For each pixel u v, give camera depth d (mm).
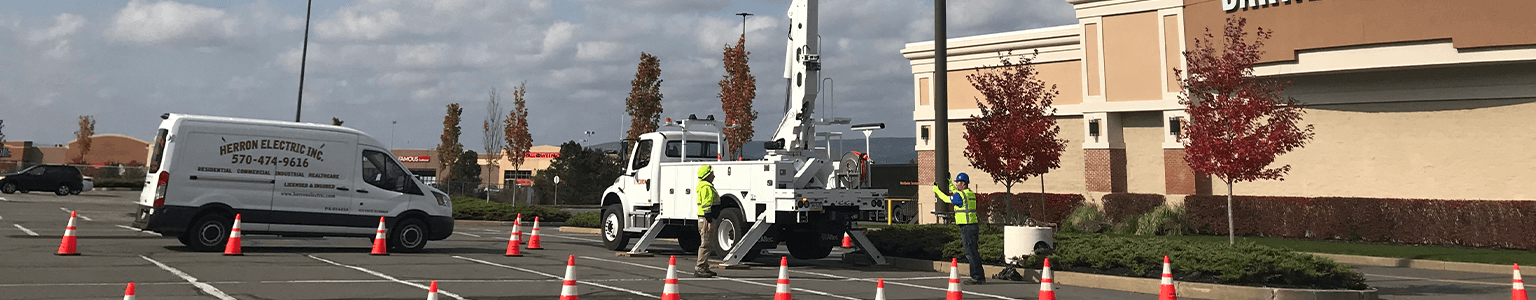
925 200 32781
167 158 15602
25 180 44062
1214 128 18516
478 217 31594
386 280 12078
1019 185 31062
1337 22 23500
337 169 16750
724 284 12711
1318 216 23938
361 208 16797
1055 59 30266
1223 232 25547
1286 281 12609
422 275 12844
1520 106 22844
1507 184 22891
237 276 12070
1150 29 27422
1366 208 23219
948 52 32438
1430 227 22156
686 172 17375
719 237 16531
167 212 15461
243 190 16047
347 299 10086
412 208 17266
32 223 22938
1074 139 29984
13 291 10102
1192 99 26156
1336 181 25688
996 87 22172
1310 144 26203
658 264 15883
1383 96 24797
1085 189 29094
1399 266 18828
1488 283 15203
